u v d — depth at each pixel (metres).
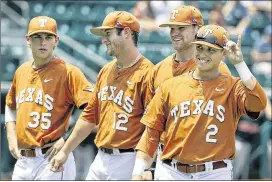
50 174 26.55
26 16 49.66
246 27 48.91
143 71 25.30
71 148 26.00
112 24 25.27
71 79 26.73
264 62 47.31
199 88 21.72
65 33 49.28
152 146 22.52
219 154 21.55
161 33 48.34
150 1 49.03
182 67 24.33
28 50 47.03
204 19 48.97
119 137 25.30
